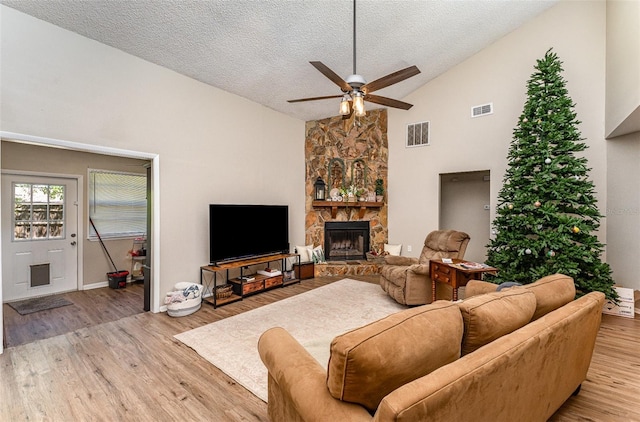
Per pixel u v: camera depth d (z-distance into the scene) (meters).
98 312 3.73
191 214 4.09
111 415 1.87
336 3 3.16
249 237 4.64
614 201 3.93
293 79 4.45
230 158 4.62
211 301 4.03
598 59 3.93
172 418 1.84
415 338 1.08
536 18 4.34
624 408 1.90
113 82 3.32
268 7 3.06
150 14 2.93
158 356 2.59
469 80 4.93
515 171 3.85
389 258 4.59
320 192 5.76
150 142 3.65
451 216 6.10
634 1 3.01
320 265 5.51
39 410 1.91
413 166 5.52
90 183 4.95
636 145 3.77
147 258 3.84
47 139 2.88
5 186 4.20
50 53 2.89
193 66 3.84
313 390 1.15
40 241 4.47
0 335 2.62
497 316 1.34
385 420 0.83
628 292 3.47
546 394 1.52
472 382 1.00
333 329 3.13
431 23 3.84
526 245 3.62
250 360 2.51
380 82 2.74
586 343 1.85
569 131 3.57
